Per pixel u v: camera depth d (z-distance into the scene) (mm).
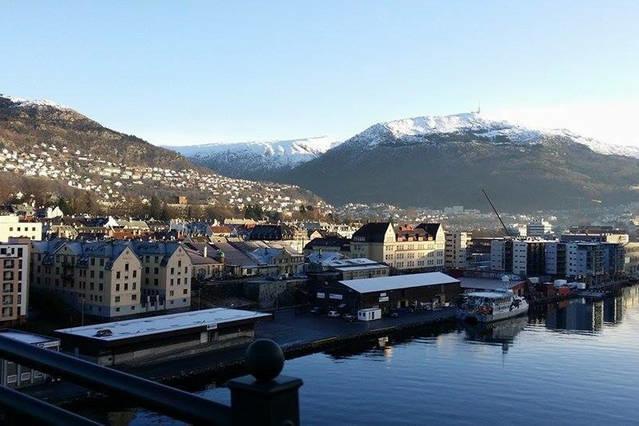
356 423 54125
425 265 187125
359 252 174250
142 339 71500
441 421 55000
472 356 83375
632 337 100625
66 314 92188
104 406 56000
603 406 59688
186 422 3801
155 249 101875
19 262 83562
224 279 123000
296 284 123875
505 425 54188
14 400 4535
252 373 3541
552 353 85625
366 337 98562
